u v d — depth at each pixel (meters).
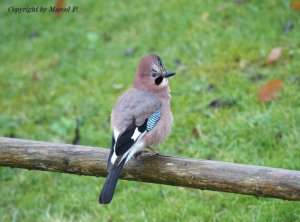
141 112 7.98
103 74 14.27
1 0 19.02
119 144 7.46
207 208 9.42
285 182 6.60
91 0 17.64
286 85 11.77
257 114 11.06
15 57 16.36
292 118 10.68
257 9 14.55
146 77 8.54
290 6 14.23
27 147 7.72
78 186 10.80
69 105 13.47
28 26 17.61
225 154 10.42
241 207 9.30
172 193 9.98
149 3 16.62
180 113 11.98
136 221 9.53
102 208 10.04
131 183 10.50
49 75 15.10
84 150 7.59
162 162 7.29
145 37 15.10
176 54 14.01
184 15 15.35
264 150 10.33
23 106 14.10
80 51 15.65
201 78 12.93
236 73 12.61
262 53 13.04
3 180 11.46
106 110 12.84
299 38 13.16
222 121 11.29
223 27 14.46
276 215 8.88
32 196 10.84
